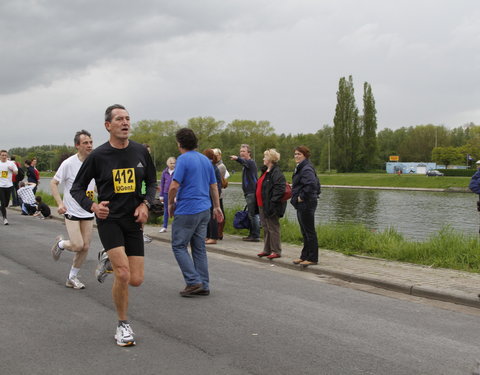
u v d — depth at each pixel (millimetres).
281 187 8562
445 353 4395
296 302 6059
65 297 6184
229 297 6254
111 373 3840
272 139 121812
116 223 4520
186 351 4336
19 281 7051
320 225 11711
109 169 4500
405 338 4781
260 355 4262
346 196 49062
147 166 4699
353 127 104688
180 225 6238
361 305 5988
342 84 104750
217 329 4961
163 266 8266
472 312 5777
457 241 8977
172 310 5633
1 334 4734
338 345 4547
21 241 11062
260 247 10102
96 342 4547
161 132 121438
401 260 8781
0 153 14297
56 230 13250
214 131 112125
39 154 125188
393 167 110438
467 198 45219
